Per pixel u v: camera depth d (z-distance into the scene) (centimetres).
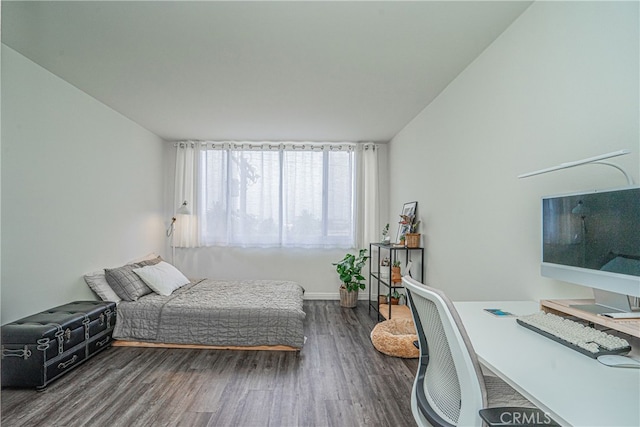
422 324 129
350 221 520
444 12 196
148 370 266
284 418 202
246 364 280
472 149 256
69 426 191
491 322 151
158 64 264
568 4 163
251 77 286
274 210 516
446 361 114
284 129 450
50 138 282
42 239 276
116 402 218
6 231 242
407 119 402
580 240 131
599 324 129
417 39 225
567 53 164
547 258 151
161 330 314
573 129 160
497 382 140
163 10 195
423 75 281
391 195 500
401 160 449
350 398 225
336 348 318
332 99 336
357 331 368
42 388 231
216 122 418
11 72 244
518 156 201
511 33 208
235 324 312
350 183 520
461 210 274
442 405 116
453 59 253
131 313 320
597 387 90
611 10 141
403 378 255
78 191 319
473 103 255
